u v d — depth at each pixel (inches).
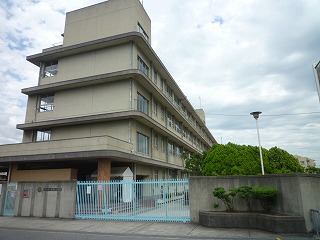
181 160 1385.3
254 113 552.1
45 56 953.5
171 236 355.6
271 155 609.9
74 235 371.9
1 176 1398.9
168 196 487.5
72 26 970.1
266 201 407.8
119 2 917.2
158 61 997.2
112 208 515.5
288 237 336.2
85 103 872.9
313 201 382.9
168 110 1194.0
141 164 893.8
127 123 806.5
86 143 694.5
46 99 959.6
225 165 600.7
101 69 873.5
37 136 940.0
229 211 426.6
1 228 436.8
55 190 550.0
